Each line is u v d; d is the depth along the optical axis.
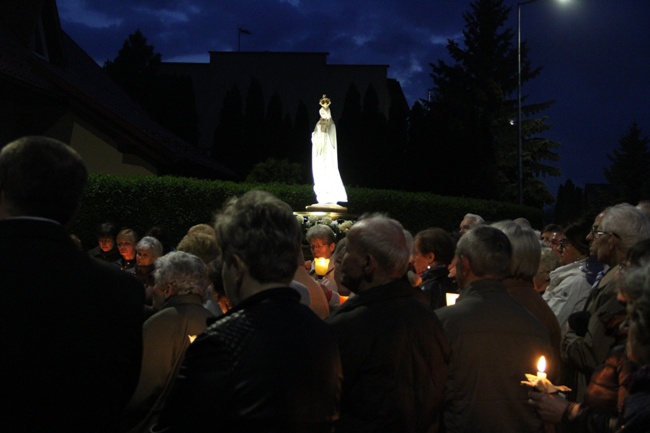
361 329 2.85
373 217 3.18
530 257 4.00
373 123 33.88
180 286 3.58
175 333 3.45
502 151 46.31
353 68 41.03
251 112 35.44
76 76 19.73
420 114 33.69
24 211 2.23
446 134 33.06
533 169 48.47
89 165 16.33
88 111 15.92
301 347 2.16
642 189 51.25
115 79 41.12
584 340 3.52
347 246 3.11
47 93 15.34
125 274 2.34
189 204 14.70
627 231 3.79
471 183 32.91
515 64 49.31
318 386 2.15
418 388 2.89
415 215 20.95
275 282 2.32
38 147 2.27
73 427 2.12
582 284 4.87
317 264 6.46
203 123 41.38
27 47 16.88
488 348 3.30
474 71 49.22
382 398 2.81
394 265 3.04
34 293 2.10
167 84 36.72
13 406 2.04
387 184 33.25
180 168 21.97
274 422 2.05
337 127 34.28
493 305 3.39
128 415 3.45
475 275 3.51
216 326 2.16
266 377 2.07
